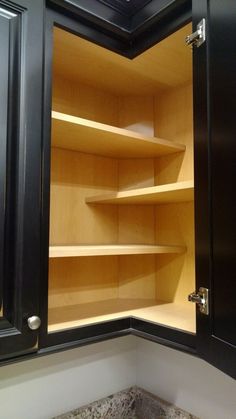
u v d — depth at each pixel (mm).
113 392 1384
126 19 1077
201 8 834
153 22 1018
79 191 1347
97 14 1006
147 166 1443
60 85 1304
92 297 1340
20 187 832
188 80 1307
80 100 1356
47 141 901
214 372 1167
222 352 724
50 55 925
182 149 1304
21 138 839
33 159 861
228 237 710
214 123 772
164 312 1156
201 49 832
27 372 1155
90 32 1021
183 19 954
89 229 1359
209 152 788
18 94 840
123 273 1426
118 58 1141
